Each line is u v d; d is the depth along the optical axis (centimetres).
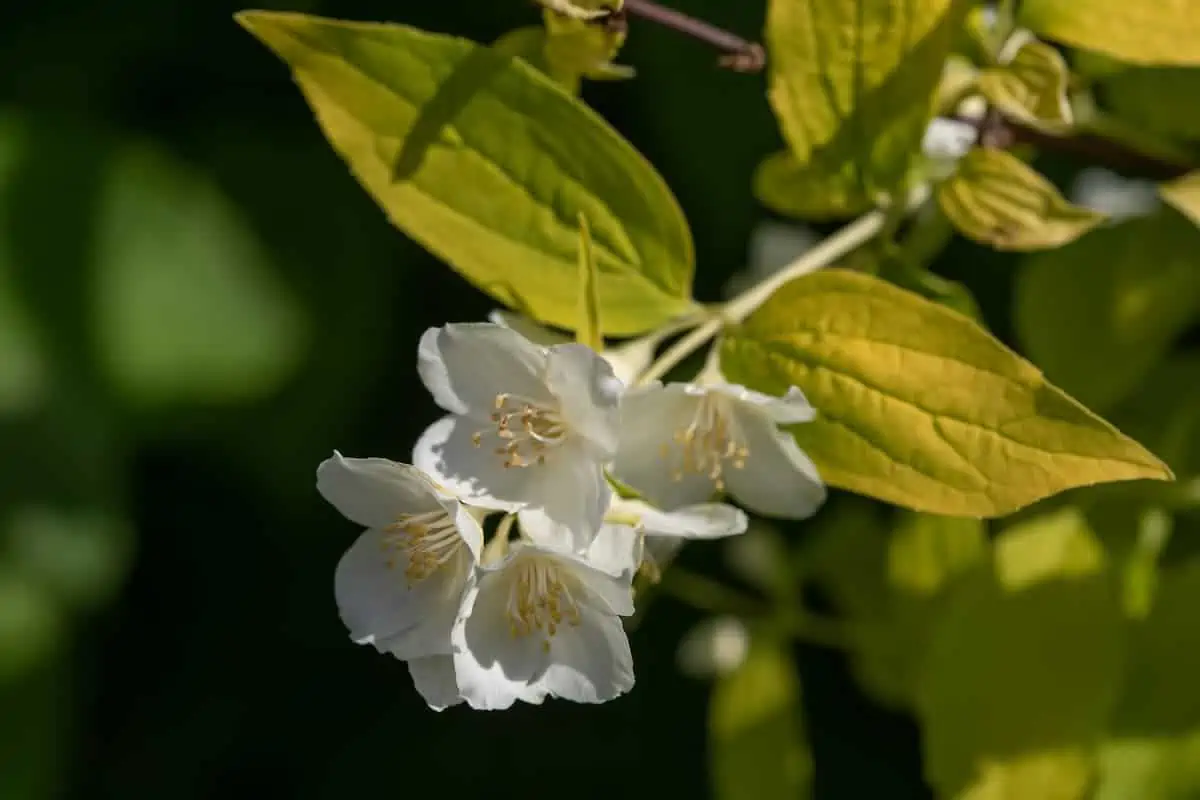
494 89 54
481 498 54
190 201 78
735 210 74
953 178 56
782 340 54
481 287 55
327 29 54
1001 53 57
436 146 54
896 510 67
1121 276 61
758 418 55
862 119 55
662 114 75
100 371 75
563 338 56
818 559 67
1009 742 59
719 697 65
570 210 55
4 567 74
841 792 75
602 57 55
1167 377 62
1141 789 58
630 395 54
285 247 79
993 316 70
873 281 54
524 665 54
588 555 54
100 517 76
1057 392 52
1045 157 68
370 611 55
